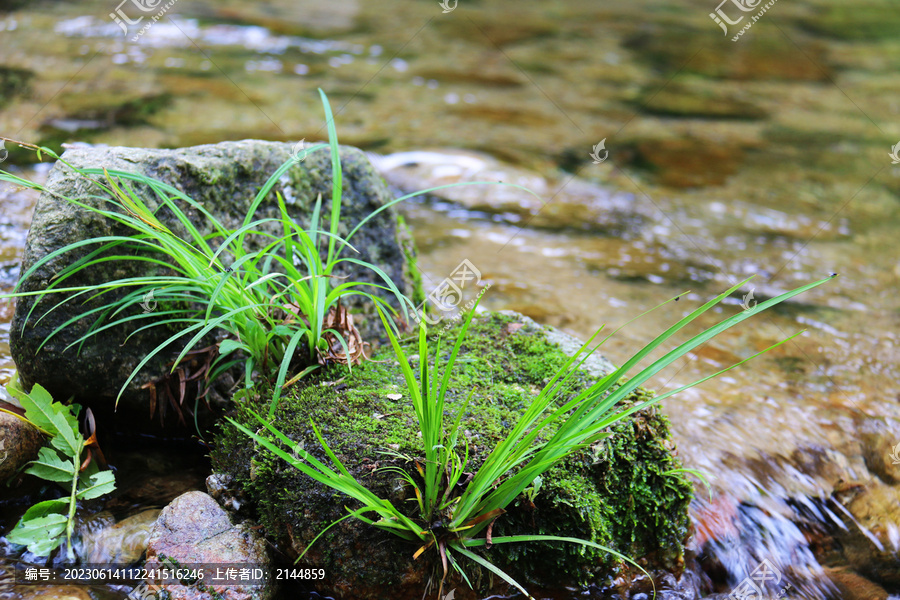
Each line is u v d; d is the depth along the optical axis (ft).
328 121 8.82
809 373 11.78
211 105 20.85
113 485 7.72
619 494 7.69
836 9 40.91
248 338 8.01
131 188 8.27
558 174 19.27
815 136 23.26
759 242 16.48
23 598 6.66
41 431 7.87
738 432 10.21
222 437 8.03
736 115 24.86
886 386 11.55
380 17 33.73
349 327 8.65
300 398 7.81
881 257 16.01
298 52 27.32
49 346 7.98
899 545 8.57
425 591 6.91
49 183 8.13
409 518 6.73
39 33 25.57
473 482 6.67
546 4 38.55
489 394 8.08
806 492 9.25
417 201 17.46
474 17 34.99
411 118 22.11
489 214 17.19
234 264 7.17
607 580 7.48
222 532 7.10
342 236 10.16
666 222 17.22
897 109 25.99
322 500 7.00
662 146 21.74
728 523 8.65
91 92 20.57
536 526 7.11
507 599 7.17
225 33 28.12
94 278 8.10
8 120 17.90
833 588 8.02
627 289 14.12
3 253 12.71
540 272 14.57
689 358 11.98
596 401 7.62
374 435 7.29
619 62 30.04
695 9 39.52
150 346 8.30
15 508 7.62
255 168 9.48
